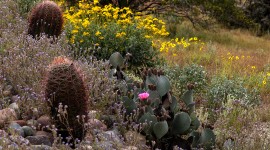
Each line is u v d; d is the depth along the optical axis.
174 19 16.91
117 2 14.32
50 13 8.30
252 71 10.12
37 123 5.02
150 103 5.50
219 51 12.77
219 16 16.88
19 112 5.25
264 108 7.54
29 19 8.41
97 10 9.69
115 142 4.77
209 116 6.77
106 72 6.46
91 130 4.88
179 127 5.43
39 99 5.23
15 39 7.13
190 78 8.12
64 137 4.87
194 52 11.52
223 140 5.72
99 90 6.02
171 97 5.70
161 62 9.09
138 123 5.46
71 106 4.73
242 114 6.82
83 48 8.38
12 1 10.61
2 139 4.11
